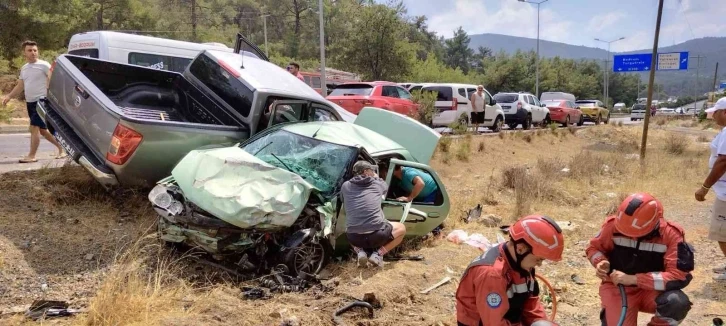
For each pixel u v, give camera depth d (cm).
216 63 727
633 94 11925
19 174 684
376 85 1511
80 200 650
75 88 643
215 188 512
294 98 733
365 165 564
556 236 270
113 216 627
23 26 2470
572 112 2755
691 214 934
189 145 626
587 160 1384
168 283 480
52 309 417
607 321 356
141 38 967
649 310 360
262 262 534
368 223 541
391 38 3734
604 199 1062
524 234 272
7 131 1530
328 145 616
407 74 3831
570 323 488
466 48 11088
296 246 522
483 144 1552
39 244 535
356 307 466
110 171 605
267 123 703
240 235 511
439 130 1744
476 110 1822
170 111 764
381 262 553
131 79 744
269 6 7719
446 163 1306
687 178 1298
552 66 9056
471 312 302
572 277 609
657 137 2414
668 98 16538
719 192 545
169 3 6294
